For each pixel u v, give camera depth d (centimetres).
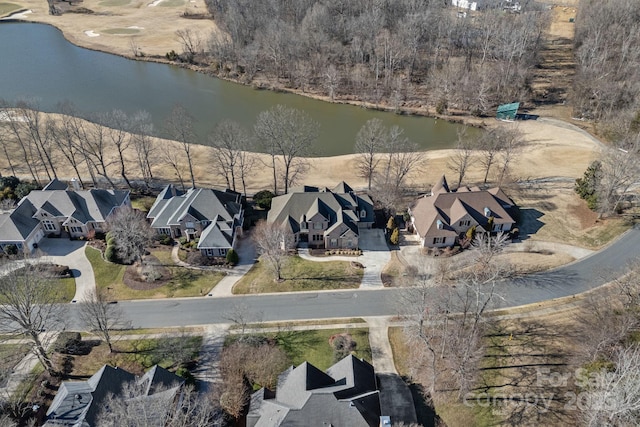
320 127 14288
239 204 9619
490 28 17238
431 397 6081
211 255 8719
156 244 8994
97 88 16688
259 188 11150
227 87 17200
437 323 6850
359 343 6875
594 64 15525
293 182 11306
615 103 13712
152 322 7288
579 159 12094
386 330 7100
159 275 8144
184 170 11806
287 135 11156
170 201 9369
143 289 7919
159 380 5731
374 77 16938
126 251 8494
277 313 7431
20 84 16812
